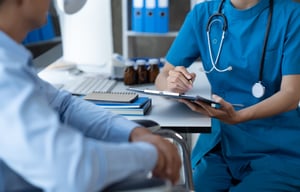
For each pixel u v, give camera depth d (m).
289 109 1.60
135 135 1.08
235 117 1.52
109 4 2.05
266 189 1.47
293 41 1.61
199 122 1.44
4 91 0.71
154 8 2.91
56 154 0.70
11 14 0.83
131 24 3.16
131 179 0.78
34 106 0.72
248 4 1.67
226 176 1.60
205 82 1.88
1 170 0.76
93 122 1.15
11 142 0.70
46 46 2.12
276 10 1.65
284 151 1.61
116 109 1.49
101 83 1.89
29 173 0.71
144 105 1.51
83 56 2.09
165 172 0.92
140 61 1.94
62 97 1.21
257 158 1.61
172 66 1.86
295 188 1.50
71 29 2.08
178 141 1.23
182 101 1.52
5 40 0.78
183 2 3.31
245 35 1.68
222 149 1.68
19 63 0.76
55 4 2.10
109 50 2.09
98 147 0.76
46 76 2.03
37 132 0.70
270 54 1.65
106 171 0.75
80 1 2.00
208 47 1.77
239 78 1.71
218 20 1.73
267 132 1.64
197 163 1.70
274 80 1.67
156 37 3.47
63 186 0.69
